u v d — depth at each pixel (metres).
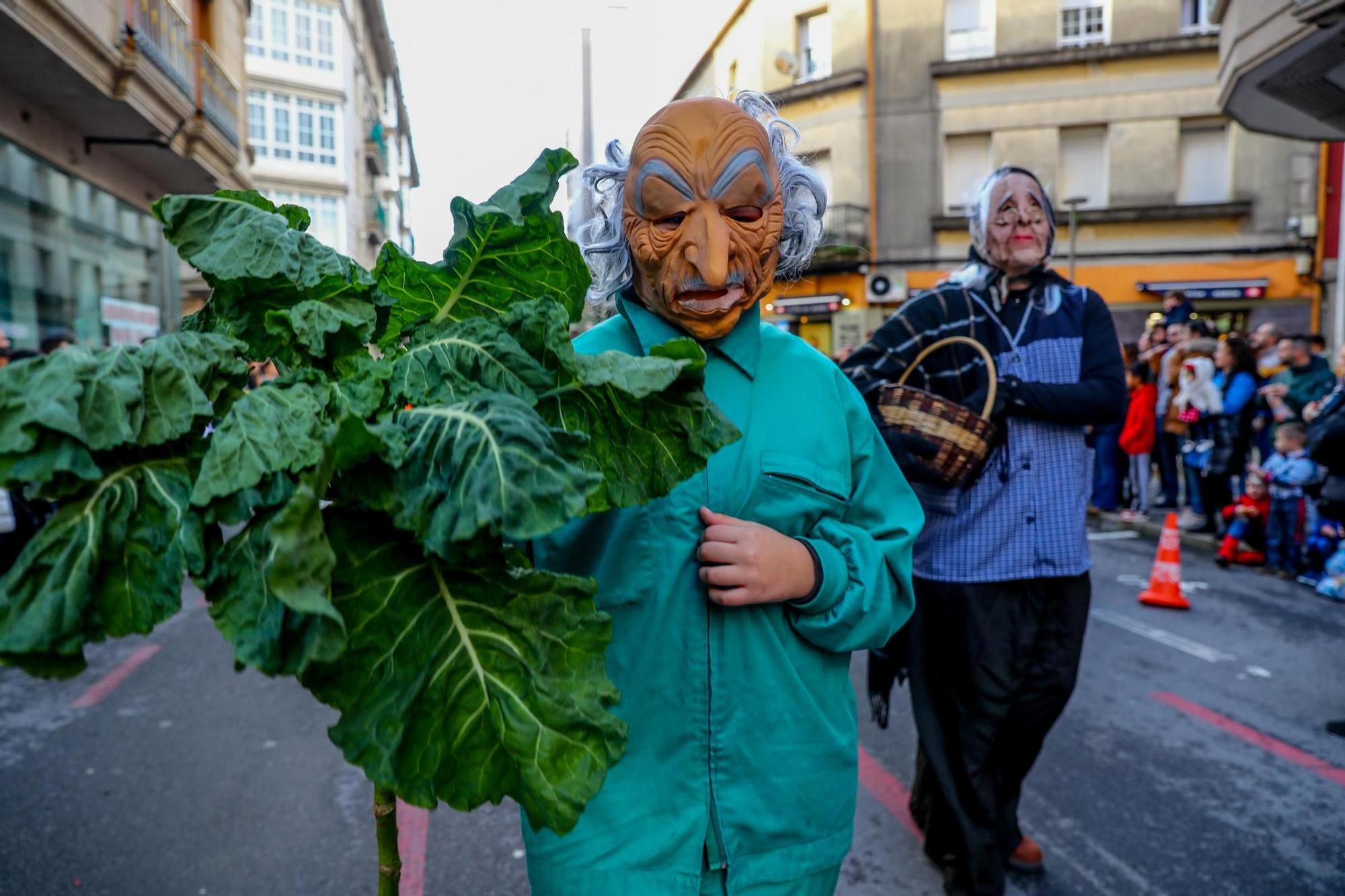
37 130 8.80
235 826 2.78
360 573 0.79
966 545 2.05
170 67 9.56
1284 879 2.41
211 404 0.77
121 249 10.90
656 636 1.15
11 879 2.47
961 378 2.14
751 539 1.12
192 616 5.32
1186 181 16.28
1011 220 2.11
